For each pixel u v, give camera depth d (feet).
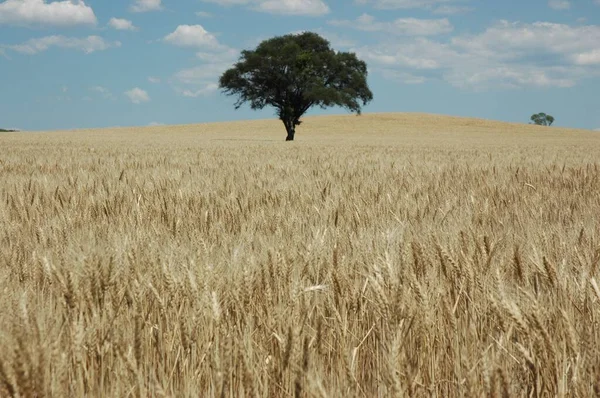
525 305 8.89
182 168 44.04
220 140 207.10
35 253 12.35
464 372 8.09
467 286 10.80
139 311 9.50
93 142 156.97
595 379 7.73
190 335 8.69
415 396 8.10
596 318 9.56
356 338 9.45
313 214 19.97
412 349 8.84
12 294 9.22
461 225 16.26
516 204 23.21
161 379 8.41
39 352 6.85
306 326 9.51
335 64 224.74
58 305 9.41
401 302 9.09
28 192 24.40
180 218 18.38
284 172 39.11
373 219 18.99
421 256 11.71
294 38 234.17
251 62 220.84
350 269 11.28
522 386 8.32
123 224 17.71
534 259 11.40
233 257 11.04
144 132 317.42
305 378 7.61
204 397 7.89
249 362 7.79
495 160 61.72
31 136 250.57
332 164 49.26
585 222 18.35
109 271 9.58
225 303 9.64
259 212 20.15
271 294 10.34
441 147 123.34
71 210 19.72
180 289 9.86
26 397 6.44
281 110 228.02
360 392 8.32
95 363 8.31
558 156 75.66
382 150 96.89
